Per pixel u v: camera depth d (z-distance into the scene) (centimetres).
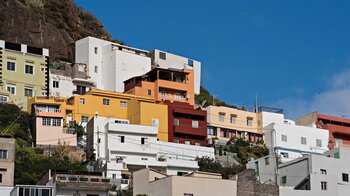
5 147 9819
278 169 11088
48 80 14500
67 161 11769
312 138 15188
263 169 11325
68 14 18638
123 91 15712
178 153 13038
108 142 12481
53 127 12750
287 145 14900
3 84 13875
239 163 13438
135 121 13875
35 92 14212
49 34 16538
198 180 9050
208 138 14575
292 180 10819
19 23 16275
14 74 14088
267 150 14475
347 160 10956
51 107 13238
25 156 11262
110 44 16262
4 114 13012
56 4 18562
